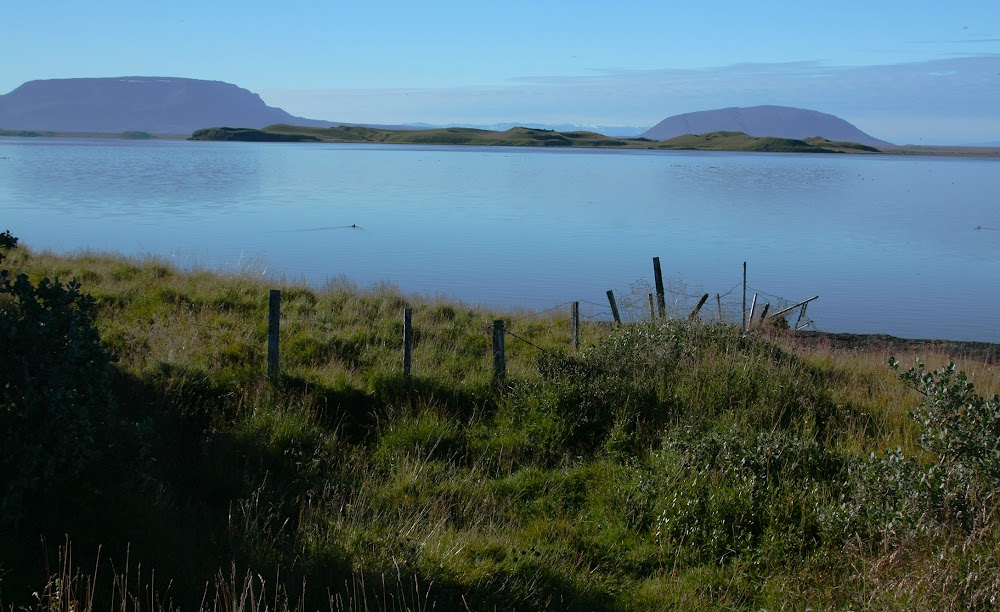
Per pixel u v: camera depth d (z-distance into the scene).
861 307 30.11
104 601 5.33
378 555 6.55
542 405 10.34
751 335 13.80
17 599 5.16
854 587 6.18
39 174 95.94
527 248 43.69
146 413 9.09
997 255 45.03
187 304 14.54
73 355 6.11
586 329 17.12
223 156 172.00
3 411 5.84
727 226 58.22
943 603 5.51
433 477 8.77
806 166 188.38
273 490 8.16
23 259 16.89
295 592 5.84
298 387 10.49
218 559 6.21
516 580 6.43
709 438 8.82
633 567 7.22
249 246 40.72
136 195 70.19
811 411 10.42
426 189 88.88
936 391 7.70
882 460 7.61
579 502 8.48
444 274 34.69
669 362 11.84
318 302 16.11
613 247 44.91
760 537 7.30
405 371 11.09
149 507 6.52
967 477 6.99
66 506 6.09
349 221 54.84
